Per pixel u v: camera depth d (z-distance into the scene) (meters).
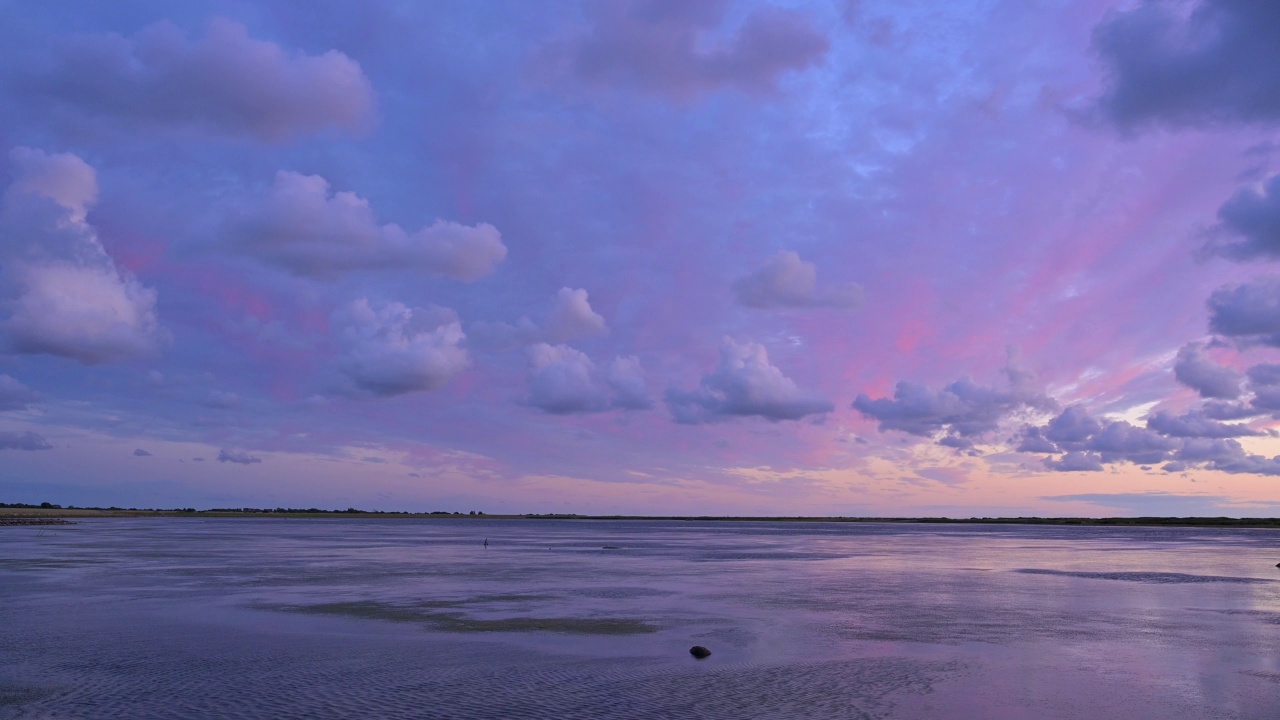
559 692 22.02
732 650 28.31
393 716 19.58
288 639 29.88
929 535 181.00
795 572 62.06
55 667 24.86
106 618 34.69
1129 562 76.38
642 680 23.52
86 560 66.38
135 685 22.59
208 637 30.19
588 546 107.62
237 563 65.44
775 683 23.23
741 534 181.38
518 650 28.00
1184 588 50.62
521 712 19.95
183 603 39.47
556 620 34.88
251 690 22.08
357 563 67.38
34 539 101.75
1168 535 191.00
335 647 28.34
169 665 25.20
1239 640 31.00
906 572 62.81
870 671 24.95
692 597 43.91
